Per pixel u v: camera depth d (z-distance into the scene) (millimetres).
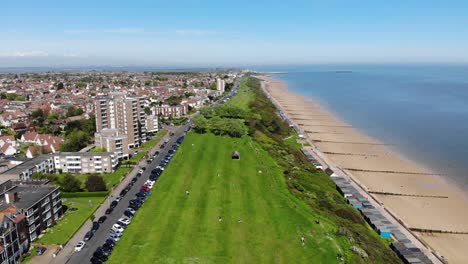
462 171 151375
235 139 189125
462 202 122375
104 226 95750
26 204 88312
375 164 162125
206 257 80750
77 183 120562
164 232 91562
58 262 79750
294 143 197625
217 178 130375
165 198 113062
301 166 152000
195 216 100438
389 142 198125
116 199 113625
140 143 191125
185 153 163750
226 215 101062
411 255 86562
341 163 164125
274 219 98688
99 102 184125
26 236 85312
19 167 130500
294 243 86750
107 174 141250
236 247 84938
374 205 118188
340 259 80125
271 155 159875
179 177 132125
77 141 178000
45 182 110500
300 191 121312
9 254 77562
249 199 112125
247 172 137250
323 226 95625
